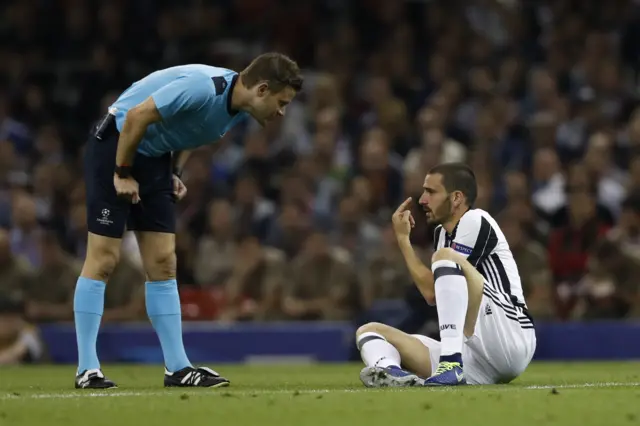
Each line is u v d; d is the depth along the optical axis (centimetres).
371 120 6169
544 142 5822
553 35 6681
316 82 6334
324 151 5728
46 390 2497
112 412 1891
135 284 4888
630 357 4716
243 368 4178
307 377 3322
